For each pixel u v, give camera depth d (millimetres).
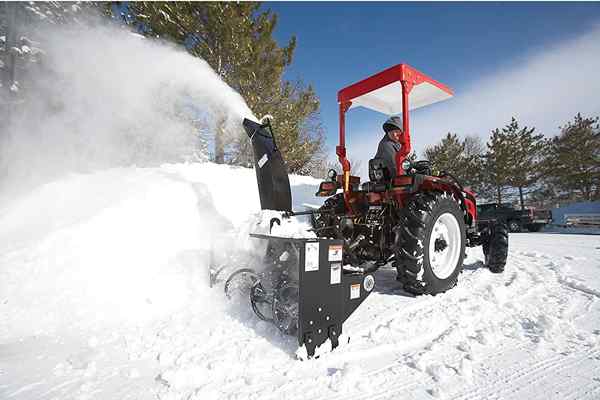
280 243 2174
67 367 1693
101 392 1459
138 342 1927
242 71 9406
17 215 4836
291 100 10953
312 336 1723
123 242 3750
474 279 3178
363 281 2023
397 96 4102
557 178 21328
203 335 1979
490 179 22875
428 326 2082
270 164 2787
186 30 9172
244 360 1698
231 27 8977
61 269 3145
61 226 4262
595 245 6090
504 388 1436
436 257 2930
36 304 2549
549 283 3033
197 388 1466
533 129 21453
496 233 3479
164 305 2506
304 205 7246
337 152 3408
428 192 2883
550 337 1897
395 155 3201
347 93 3271
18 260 3367
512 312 2301
